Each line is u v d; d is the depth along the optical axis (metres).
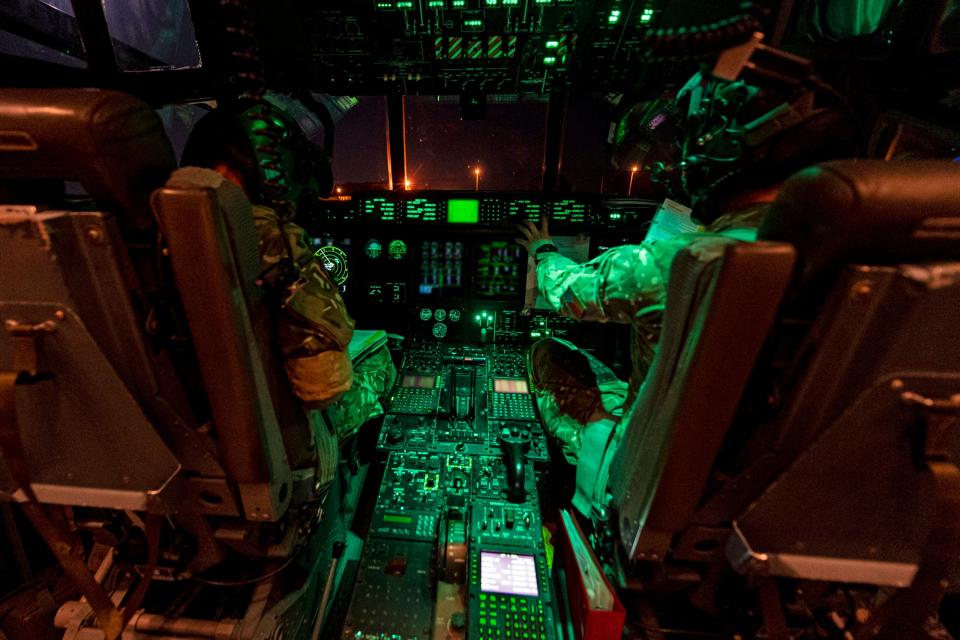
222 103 1.17
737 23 0.75
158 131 0.86
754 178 1.06
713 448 0.86
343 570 1.68
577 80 2.11
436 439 2.06
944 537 0.82
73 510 1.15
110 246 0.80
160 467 1.02
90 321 0.85
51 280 0.80
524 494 1.74
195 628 1.20
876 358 0.75
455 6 1.75
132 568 1.22
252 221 0.92
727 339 0.76
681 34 0.77
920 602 0.92
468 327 2.64
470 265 2.52
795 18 1.71
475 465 1.92
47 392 0.93
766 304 0.74
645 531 1.00
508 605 1.39
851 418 0.81
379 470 2.04
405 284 2.58
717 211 1.18
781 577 1.14
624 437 1.13
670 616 1.27
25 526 1.75
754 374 0.85
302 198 1.41
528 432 2.09
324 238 2.53
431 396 2.29
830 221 0.70
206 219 0.76
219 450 0.99
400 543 1.60
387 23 1.82
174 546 1.15
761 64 0.81
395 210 2.38
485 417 2.19
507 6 1.75
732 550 0.97
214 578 1.29
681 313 0.85
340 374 1.14
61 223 0.77
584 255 2.41
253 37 1.04
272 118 1.14
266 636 1.18
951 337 0.73
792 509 0.94
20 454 0.86
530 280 2.49
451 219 2.37
